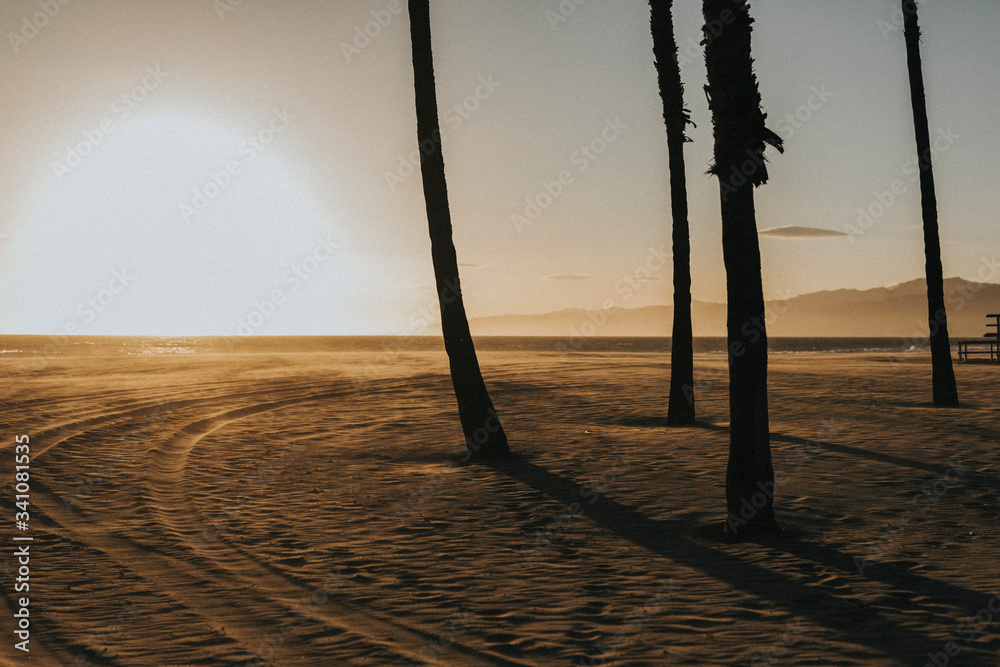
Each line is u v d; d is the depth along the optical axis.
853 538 7.61
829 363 33.06
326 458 13.07
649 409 18.42
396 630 5.48
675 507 9.07
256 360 34.75
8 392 20.33
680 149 15.30
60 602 6.18
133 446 13.85
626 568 6.87
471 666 4.82
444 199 12.75
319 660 4.96
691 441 13.51
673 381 15.89
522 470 11.48
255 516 9.15
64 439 14.05
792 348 110.94
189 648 5.20
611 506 9.21
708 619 5.55
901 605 5.74
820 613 5.61
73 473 11.54
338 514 9.21
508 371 28.95
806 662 4.75
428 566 7.05
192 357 37.03
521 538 7.98
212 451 13.70
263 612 5.91
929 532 7.75
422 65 12.60
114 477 11.35
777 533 7.82
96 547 7.83
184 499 10.08
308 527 8.59
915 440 12.95
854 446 12.54
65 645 5.26
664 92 15.08
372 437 15.30
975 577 6.34
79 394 20.53
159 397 20.67
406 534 8.23
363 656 5.01
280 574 6.89
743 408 7.86
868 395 20.22
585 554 7.36
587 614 5.72
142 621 5.73
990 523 8.02
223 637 5.39
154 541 8.05
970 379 24.16
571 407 19.06
